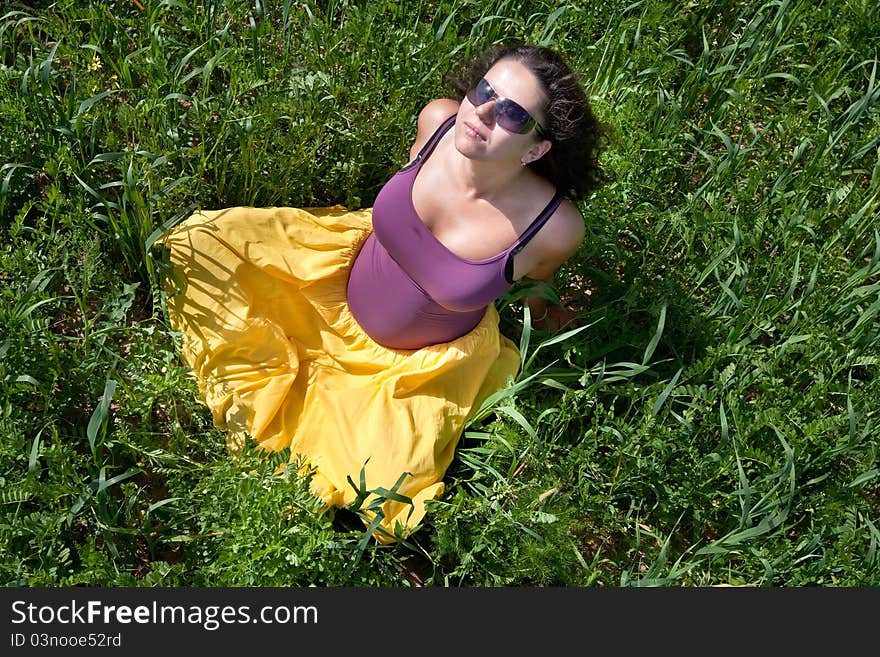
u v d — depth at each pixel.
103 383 3.48
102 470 3.09
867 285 4.27
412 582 3.49
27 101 3.79
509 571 3.37
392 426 3.54
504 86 2.98
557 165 3.24
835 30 5.10
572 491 3.54
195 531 3.27
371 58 4.39
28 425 3.34
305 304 3.78
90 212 3.80
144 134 3.82
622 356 4.08
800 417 3.72
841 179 4.85
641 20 4.85
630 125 4.42
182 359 3.65
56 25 4.20
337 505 3.43
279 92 4.09
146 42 4.27
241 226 3.74
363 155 4.23
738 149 4.73
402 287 3.53
